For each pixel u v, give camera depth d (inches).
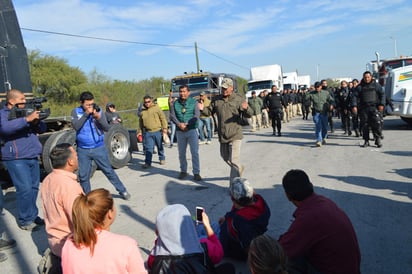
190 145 278.5
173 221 93.9
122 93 1342.3
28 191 196.2
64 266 88.3
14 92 189.3
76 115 214.5
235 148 230.8
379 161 303.1
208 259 106.5
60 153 126.6
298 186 107.6
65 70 1206.9
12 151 189.9
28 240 185.2
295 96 938.1
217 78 644.7
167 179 292.8
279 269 74.2
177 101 279.6
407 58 597.0
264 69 973.2
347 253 99.1
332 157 335.3
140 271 87.9
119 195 253.4
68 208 118.6
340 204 202.1
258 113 631.2
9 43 273.3
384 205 196.1
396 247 149.0
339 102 482.9
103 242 87.2
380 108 363.9
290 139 482.6
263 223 140.5
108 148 334.0
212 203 220.7
